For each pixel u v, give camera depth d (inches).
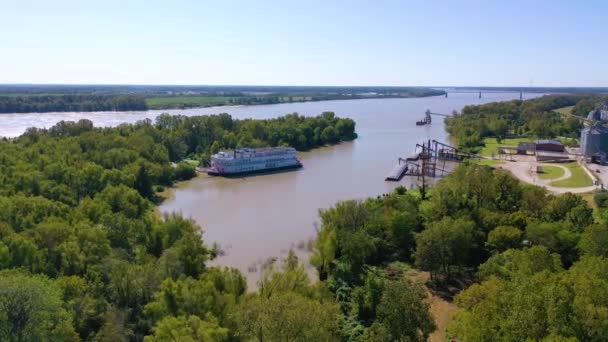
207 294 3024.1
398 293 2906.0
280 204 6840.6
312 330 2551.7
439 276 4271.7
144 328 2992.1
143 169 7135.8
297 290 3260.3
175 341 2568.9
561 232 4188.0
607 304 2308.1
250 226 5802.2
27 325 2477.9
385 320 2881.4
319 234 4510.3
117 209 5472.4
